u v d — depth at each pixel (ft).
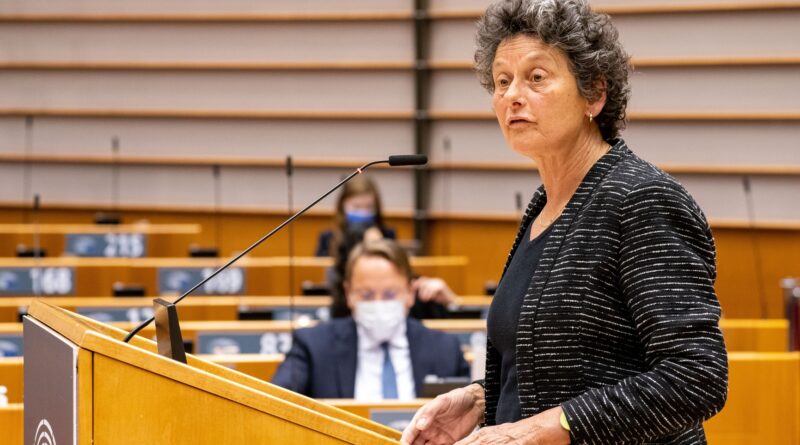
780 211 43.45
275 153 48.16
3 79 49.42
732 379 20.79
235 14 47.52
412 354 20.66
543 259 8.73
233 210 48.60
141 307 29.45
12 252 42.73
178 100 48.60
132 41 48.55
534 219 9.70
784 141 43.16
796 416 20.80
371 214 34.65
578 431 7.99
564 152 9.11
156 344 9.33
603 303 8.41
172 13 47.96
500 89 9.10
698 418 7.91
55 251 42.75
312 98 47.62
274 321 28.04
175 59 48.32
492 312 9.19
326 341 20.47
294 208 48.16
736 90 43.37
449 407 9.95
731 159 43.68
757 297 43.88
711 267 8.45
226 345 25.05
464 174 46.80
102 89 49.03
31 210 50.06
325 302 30.32
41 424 8.61
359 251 22.00
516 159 46.19
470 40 46.11
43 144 49.60
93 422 7.70
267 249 48.62
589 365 8.43
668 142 44.16
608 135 9.33
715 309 8.11
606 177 8.77
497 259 46.83
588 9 8.94
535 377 8.60
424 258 43.16
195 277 36.35
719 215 44.01
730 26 43.11
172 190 49.11
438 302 28.94
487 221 46.88
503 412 8.96
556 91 8.80
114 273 36.14
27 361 9.20
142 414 7.74
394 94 46.96
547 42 8.81
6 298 34.42
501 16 9.04
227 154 48.55
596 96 9.04
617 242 8.41
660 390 7.88
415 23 46.26
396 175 47.26
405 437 9.67
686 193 8.54
